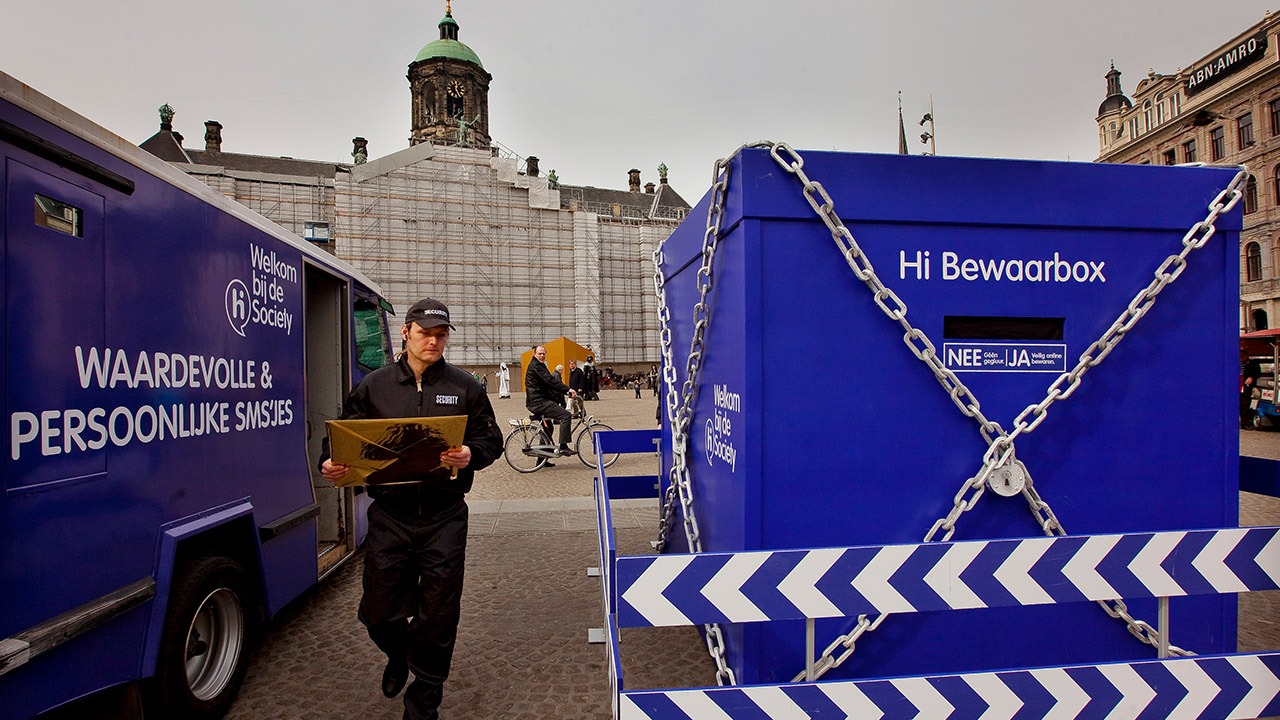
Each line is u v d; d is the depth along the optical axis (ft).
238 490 10.58
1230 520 8.34
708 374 9.47
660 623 6.14
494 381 161.07
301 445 12.93
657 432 15.26
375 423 8.16
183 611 8.89
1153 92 134.51
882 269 7.77
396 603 9.28
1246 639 11.98
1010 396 8.00
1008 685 6.56
